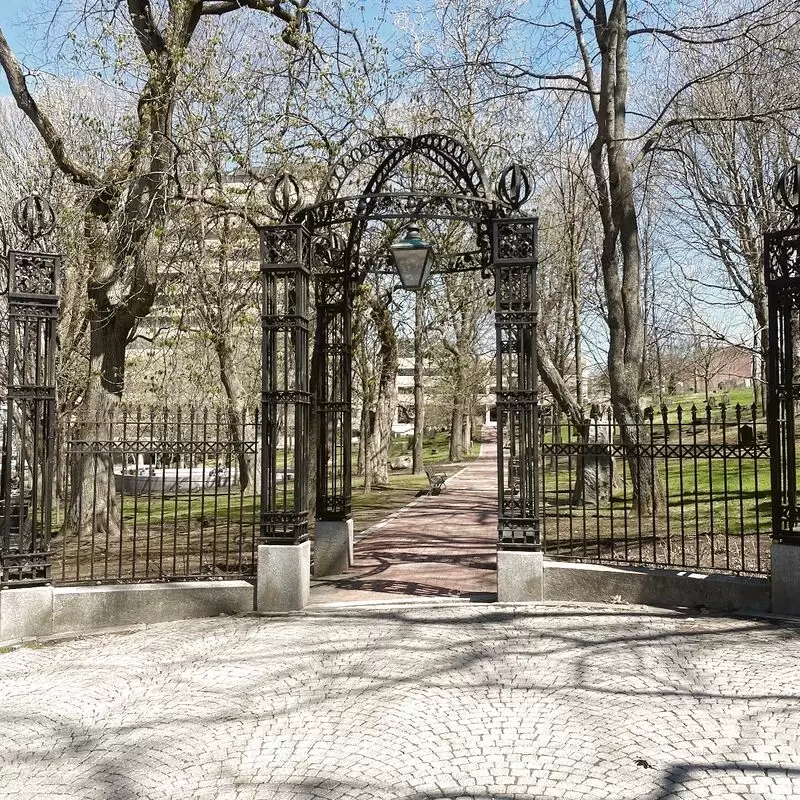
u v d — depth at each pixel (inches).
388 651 246.8
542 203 925.8
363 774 158.6
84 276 589.6
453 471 1421.0
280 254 323.6
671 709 188.1
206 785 156.2
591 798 145.0
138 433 318.7
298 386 319.0
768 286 284.0
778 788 146.1
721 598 290.0
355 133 567.8
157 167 520.1
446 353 1378.0
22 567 296.0
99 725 193.5
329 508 399.5
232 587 312.7
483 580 365.1
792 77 585.6
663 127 554.3
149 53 490.3
